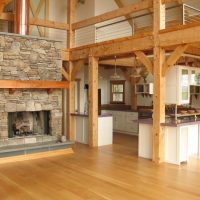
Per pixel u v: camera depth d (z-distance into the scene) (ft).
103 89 38.75
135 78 34.17
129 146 25.30
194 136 21.91
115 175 16.46
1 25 28.84
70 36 27.43
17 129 23.12
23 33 22.50
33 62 22.84
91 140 24.89
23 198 12.89
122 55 23.61
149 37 19.36
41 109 23.22
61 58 24.76
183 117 22.26
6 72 21.34
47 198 12.90
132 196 13.15
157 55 18.94
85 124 26.68
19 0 22.39
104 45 23.07
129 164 18.95
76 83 35.01
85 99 35.65
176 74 20.27
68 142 22.77
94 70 24.67
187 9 26.91
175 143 18.95
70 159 20.47
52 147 21.88
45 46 23.56
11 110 21.53
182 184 14.87
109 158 20.70
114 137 30.42
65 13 33.45
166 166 18.44
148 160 20.07
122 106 36.91
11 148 20.29
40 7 31.40
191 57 24.48
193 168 17.98
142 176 16.25
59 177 16.07
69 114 28.09
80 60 26.68
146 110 30.63
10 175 16.47
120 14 21.83
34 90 22.80
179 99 20.17
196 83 22.16
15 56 21.80
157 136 19.16
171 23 31.14
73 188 14.23
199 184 14.88
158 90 19.04
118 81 37.58
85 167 18.22
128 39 20.85
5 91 21.22
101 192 13.66
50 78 23.93
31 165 18.81
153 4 19.13
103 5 32.91
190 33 16.89
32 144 22.00
